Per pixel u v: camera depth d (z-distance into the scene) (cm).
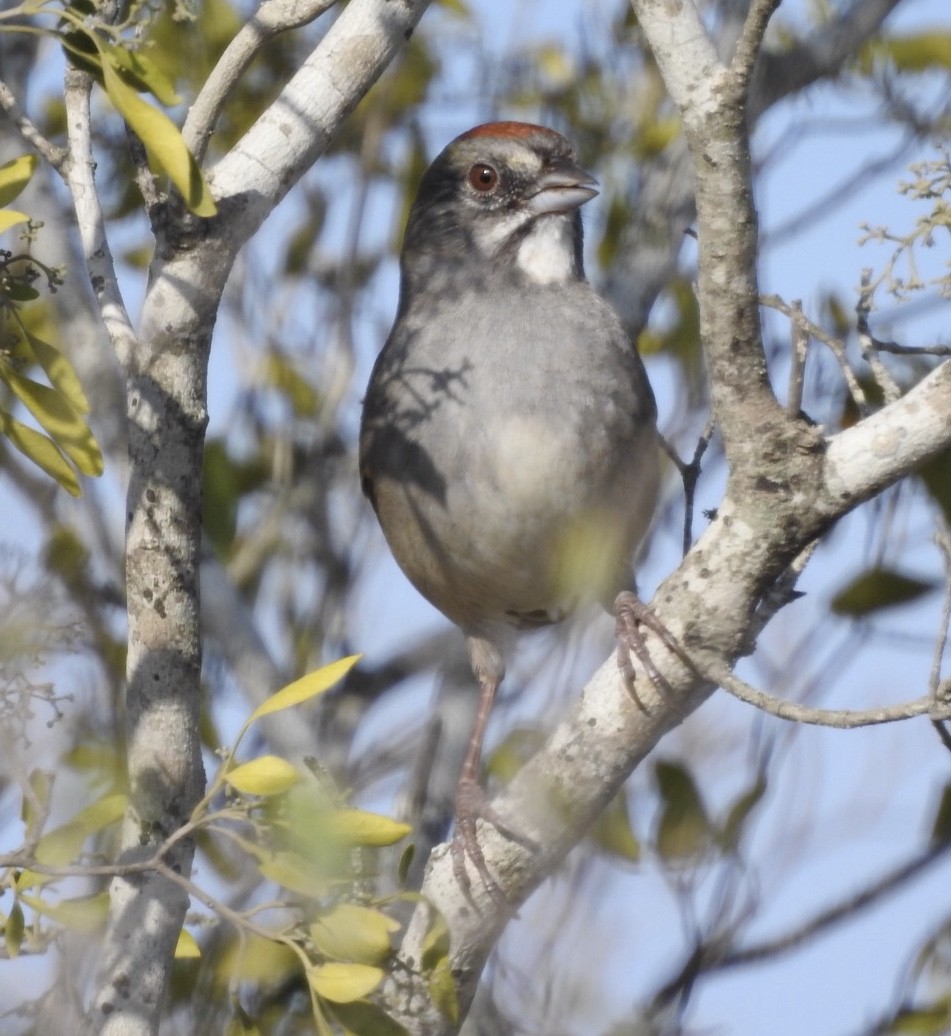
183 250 793
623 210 1262
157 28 1167
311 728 1049
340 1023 634
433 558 1045
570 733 761
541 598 1046
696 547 736
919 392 704
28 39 1134
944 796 1001
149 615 773
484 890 775
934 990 954
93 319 1108
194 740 767
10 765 629
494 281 1040
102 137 1238
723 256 697
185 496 784
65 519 1073
